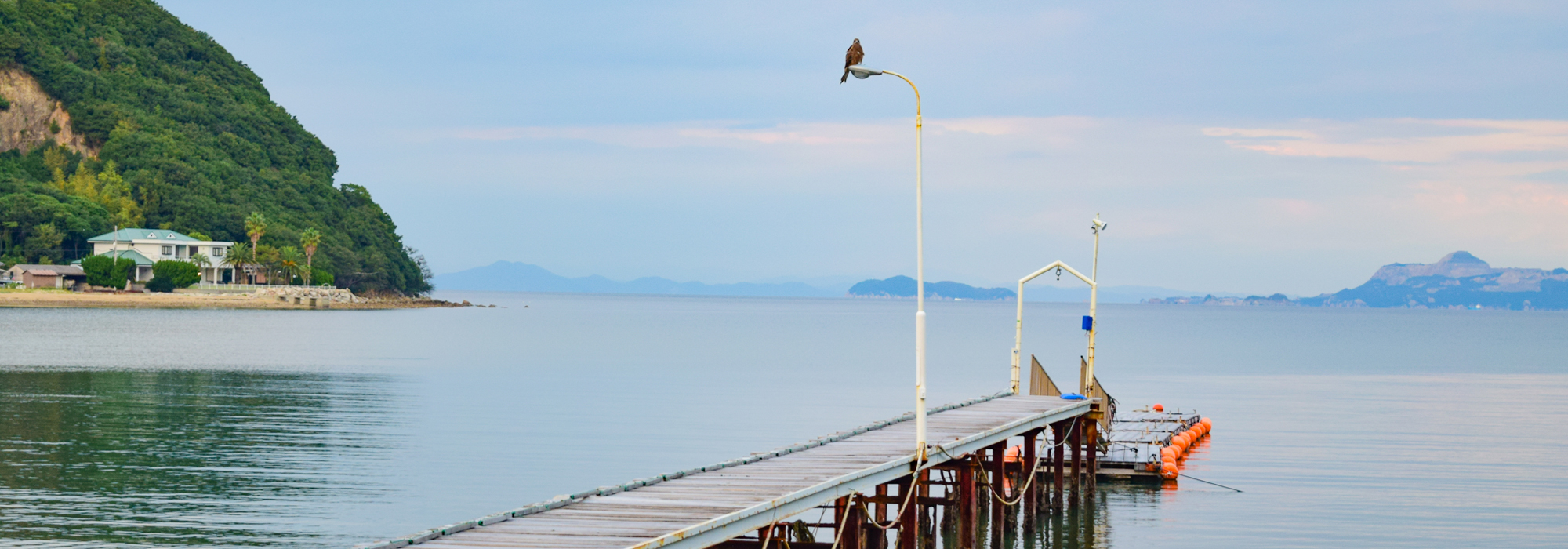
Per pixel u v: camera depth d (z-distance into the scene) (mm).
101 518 35219
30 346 109375
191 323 162125
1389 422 66500
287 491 39844
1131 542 34938
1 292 198000
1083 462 46250
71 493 38875
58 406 63344
